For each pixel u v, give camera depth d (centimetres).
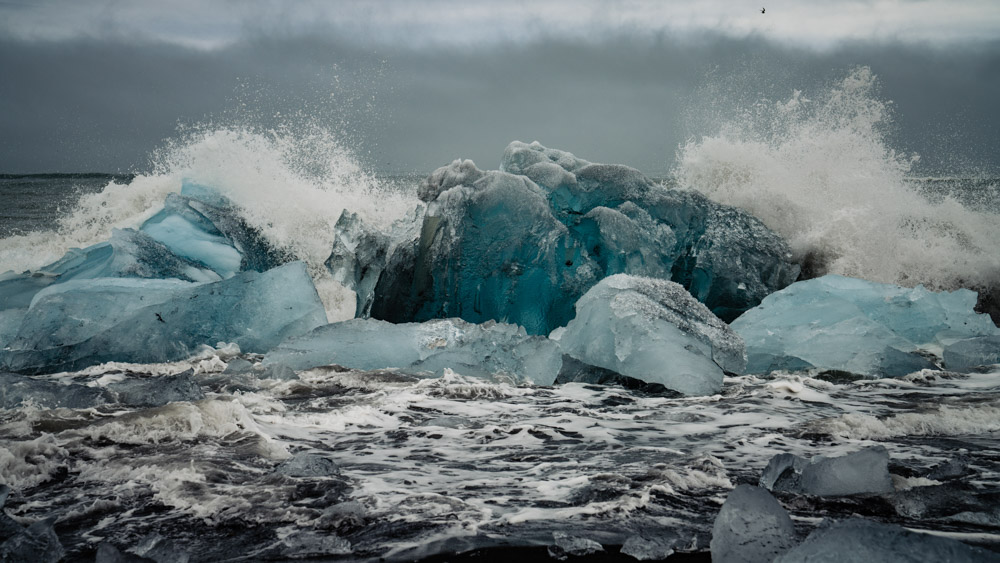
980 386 574
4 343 656
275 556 244
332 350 622
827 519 264
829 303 710
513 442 412
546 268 757
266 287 699
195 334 661
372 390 545
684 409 504
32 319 638
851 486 313
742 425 455
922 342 731
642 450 393
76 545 255
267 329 686
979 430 436
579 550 247
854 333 662
